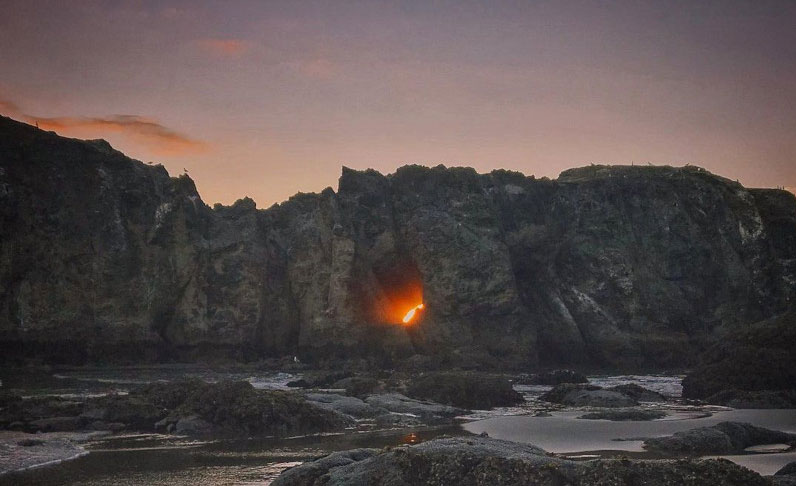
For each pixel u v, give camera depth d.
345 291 57.44
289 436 21.89
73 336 50.06
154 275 54.19
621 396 31.14
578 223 64.94
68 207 52.25
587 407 30.31
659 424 24.23
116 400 23.98
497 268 58.56
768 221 68.19
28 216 50.56
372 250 59.75
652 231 65.75
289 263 59.50
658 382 43.72
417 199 61.31
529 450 13.23
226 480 15.56
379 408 26.84
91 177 53.78
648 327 61.56
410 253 60.03
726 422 20.47
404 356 57.22
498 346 57.44
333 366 52.59
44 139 52.75
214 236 57.97
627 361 60.09
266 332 57.44
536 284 63.09
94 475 16.02
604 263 62.81
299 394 25.64
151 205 55.56
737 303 64.88
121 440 20.86
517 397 31.61
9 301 48.94
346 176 61.72
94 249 52.44
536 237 62.81
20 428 22.27
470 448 12.66
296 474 13.38
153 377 42.09
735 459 17.67
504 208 63.81
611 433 22.17
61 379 39.81
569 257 63.56
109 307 51.94
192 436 21.66
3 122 51.59
